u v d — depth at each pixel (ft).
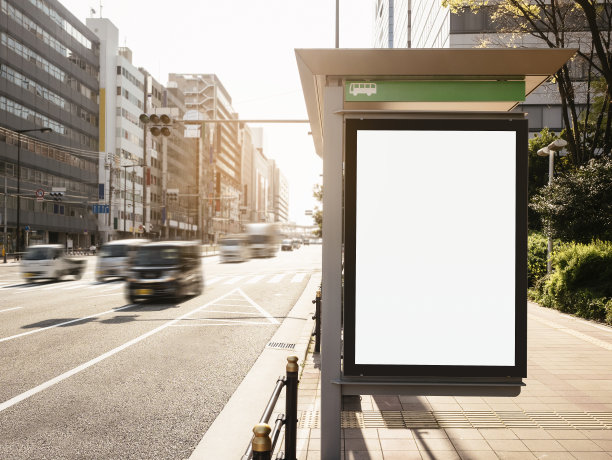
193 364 22.54
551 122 86.84
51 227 169.89
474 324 10.71
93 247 167.22
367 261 10.76
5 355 24.21
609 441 12.95
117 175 210.38
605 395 17.01
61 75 178.09
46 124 167.84
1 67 142.82
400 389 10.84
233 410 16.37
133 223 224.53
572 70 59.62
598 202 39.50
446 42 92.43
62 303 44.73
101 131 208.74
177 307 42.42
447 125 10.68
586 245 38.93
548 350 23.76
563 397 16.83
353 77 11.05
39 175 162.91
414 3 133.39
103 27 212.84
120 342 27.40
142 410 16.31
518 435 13.38
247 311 40.22
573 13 49.44
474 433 13.56
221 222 405.39
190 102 367.04
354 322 10.72
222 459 12.56
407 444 12.75
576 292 35.14
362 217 10.77
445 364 10.68
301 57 10.64
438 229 10.77
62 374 20.74
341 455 11.97
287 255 175.42
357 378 10.86
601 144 50.72
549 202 42.88
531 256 48.42
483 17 88.74
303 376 20.29
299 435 13.55
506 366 10.66
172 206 278.87
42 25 164.86
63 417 15.61
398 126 10.69
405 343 10.71
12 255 145.18
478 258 10.74
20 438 13.88
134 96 231.30
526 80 11.05
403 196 10.75
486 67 10.64
